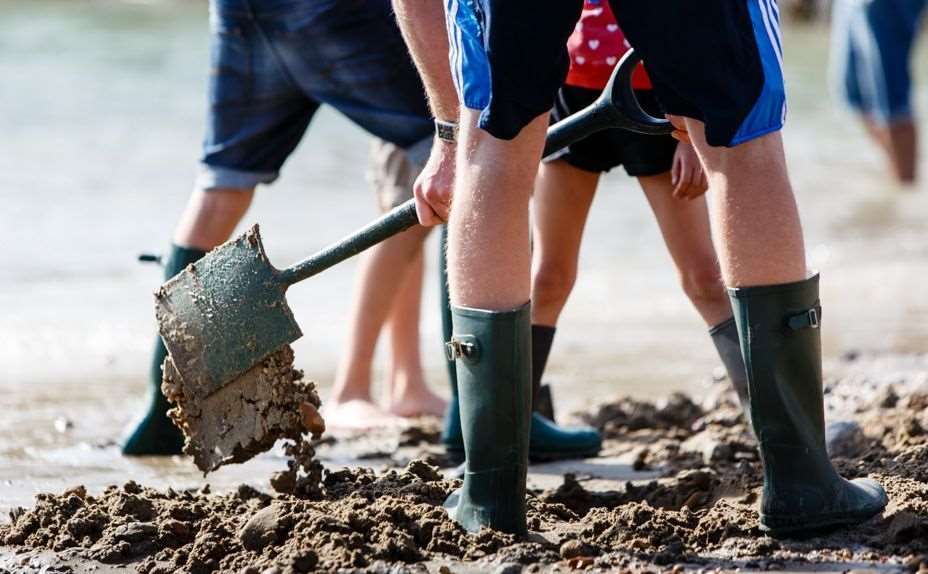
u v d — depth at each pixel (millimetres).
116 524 8375
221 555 7871
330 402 13289
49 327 17562
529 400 7578
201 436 8727
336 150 31031
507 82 7027
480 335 7426
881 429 10719
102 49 43750
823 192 30312
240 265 8680
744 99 7098
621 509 8305
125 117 33656
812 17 65312
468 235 7406
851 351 15781
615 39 9648
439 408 13562
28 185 26766
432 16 8016
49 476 10516
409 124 11289
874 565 7230
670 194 9852
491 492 7656
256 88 11461
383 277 12977
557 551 7578
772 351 7461
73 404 13508
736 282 7473
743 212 7363
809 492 7598
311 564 7363
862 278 22047
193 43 45719
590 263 23203
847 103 30000
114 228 23953
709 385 14500
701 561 7422
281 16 11094
